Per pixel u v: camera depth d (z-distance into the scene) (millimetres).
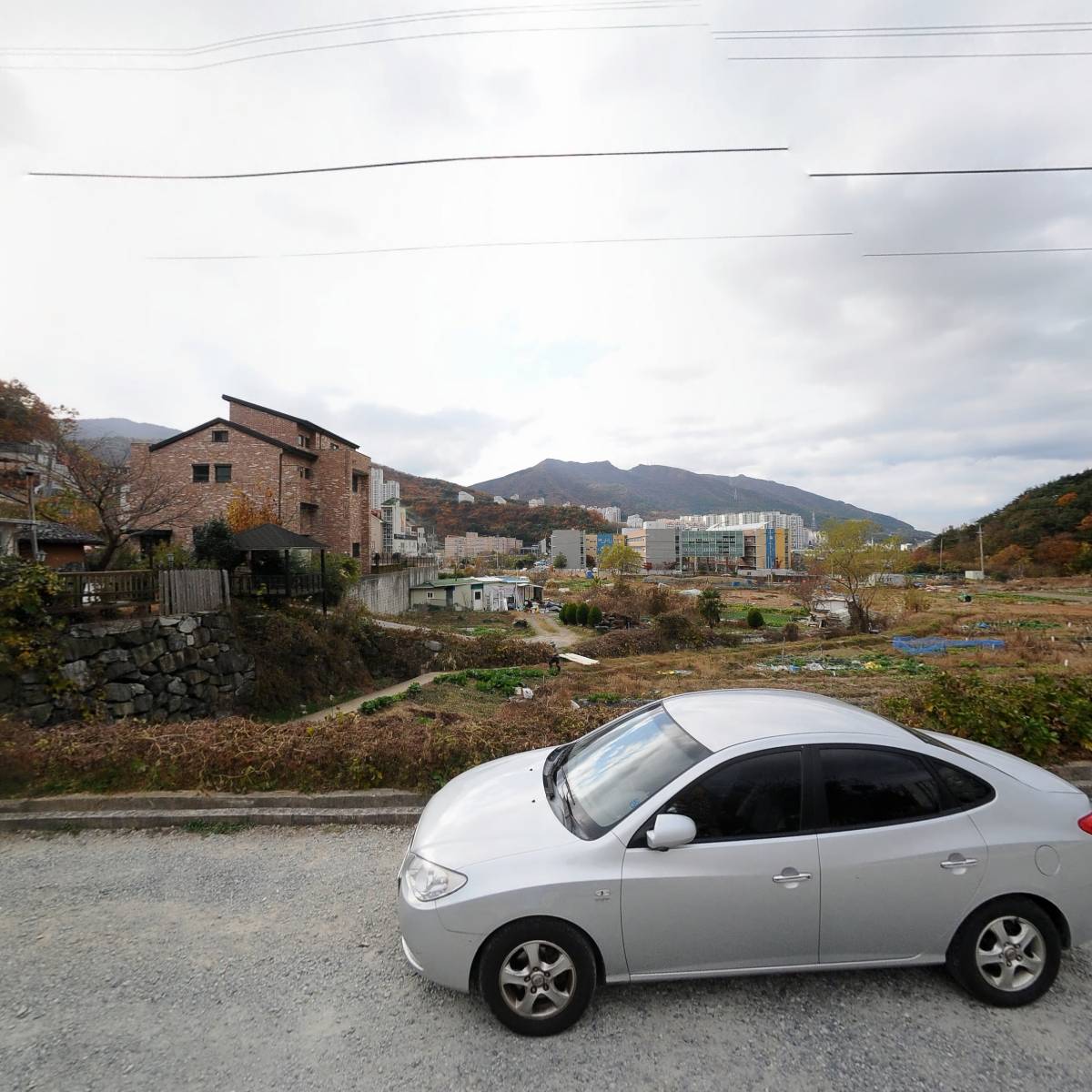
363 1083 2514
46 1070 2586
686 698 4133
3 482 21328
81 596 12828
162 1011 2957
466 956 2816
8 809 5355
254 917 3805
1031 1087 2502
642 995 3078
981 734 6156
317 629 21719
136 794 5543
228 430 33219
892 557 38375
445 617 46344
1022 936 3021
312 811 5316
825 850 2941
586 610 46031
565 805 3373
